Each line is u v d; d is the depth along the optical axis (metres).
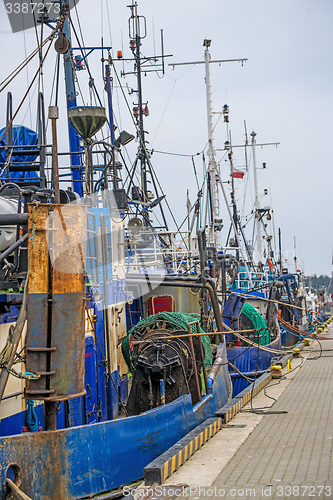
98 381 13.70
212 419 13.36
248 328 25.38
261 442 11.73
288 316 38.59
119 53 25.12
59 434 9.29
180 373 13.64
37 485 9.01
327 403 15.45
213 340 18.44
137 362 13.64
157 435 11.70
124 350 14.39
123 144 19.39
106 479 10.12
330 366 23.45
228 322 23.94
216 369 16.19
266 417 14.20
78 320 9.26
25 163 16.08
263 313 29.20
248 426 13.30
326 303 90.62
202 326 16.94
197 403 13.85
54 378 9.12
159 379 13.54
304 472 9.52
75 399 12.07
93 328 13.28
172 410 12.38
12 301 9.76
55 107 9.50
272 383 19.89
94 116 13.23
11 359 8.86
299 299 42.06
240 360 22.70
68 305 9.20
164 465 9.57
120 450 10.55
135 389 13.70
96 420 13.36
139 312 18.58
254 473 9.67
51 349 9.10
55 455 9.23
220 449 11.38
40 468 9.08
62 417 11.45
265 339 25.88
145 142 25.34
